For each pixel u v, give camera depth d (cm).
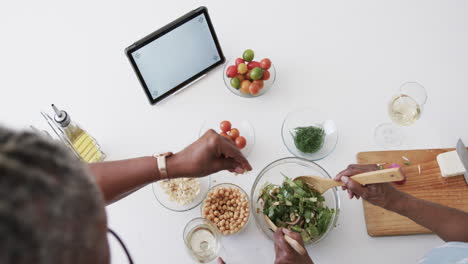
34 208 25
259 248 114
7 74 133
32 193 25
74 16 138
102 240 34
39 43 136
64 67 133
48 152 28
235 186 117
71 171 29
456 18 136
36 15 138
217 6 138
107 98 130
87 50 135
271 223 108
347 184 97
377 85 130
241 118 127
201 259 107
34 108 130
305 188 112
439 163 118
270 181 120
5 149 25
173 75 125
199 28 120
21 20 138
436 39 135
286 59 133
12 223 24
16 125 127
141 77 120
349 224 116
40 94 131
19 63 134
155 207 118
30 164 26
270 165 115
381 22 137
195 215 117
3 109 129
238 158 96
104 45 136
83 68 133
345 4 138
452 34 135
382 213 114
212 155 94
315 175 120
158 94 126
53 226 26
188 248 106
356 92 129
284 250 94
